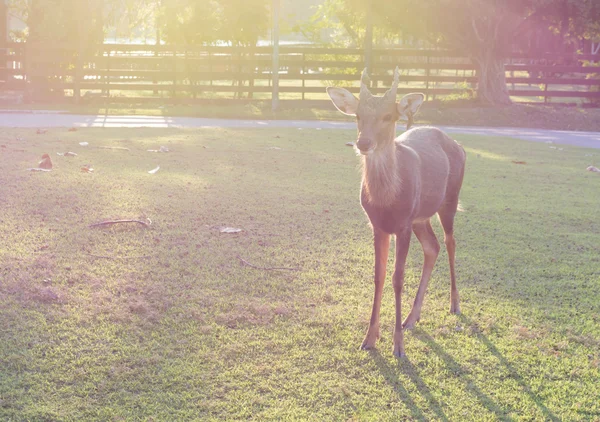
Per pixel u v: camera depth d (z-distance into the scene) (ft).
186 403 13.44
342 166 41.45
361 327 17.46
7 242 22.43
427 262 18.47
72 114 73.77
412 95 15.06
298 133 59.67
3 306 17.30
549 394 14.38
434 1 81.92
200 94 94.27
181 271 20.83
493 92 89.35
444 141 19.47
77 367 14.61
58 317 16.90
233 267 21.45
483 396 14.25
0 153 39.65
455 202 19.38
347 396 14.05
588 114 84.23
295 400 13.75
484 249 24.81
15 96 81.82
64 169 35.70
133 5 95.40
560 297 20.10
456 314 18.63
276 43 82.17
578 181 39.88
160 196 30.55
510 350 16.44
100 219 25.96
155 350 15.57
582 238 26.63
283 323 17.39
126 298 18.42
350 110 15.92
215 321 17.31
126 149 44.39
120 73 86.63
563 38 99.14
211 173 37.09
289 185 34.73
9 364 14.47
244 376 14.62
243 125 67.67
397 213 15.92
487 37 86.89
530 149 54.95
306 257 22.85
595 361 15.90
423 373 15.16
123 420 12.74
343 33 118.32
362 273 21.62
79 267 20.57
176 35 92.07
